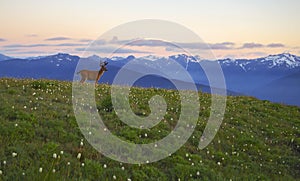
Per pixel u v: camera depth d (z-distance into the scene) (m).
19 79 25.16
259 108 26.17
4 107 16.20
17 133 13.50
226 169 14.62
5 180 10.34
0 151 11.95
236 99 28.55
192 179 12.89
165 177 12.72
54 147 12.81
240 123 21.44
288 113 26.75
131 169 12.92
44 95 20.16
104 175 11.96
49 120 15.48
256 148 17.91
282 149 18.92
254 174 14.91
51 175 10.62
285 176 15.43
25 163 11.52
